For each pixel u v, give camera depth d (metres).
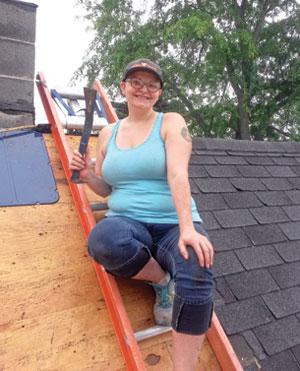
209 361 1.80
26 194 2.16
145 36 16.06
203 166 3.54
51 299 1.73
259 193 3.52
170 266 1.54
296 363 2.08
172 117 1.69
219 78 16.59
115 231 1.52
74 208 2.21
